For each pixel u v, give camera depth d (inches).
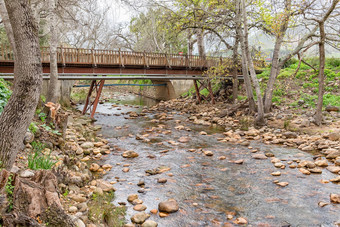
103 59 666.8
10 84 505.4
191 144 451.8
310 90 750.5
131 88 1526.8
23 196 142.9
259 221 209.8
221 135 518.3
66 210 185.0
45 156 263.1
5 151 146.3
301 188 269.7
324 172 311.1
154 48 1592.0
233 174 312.0
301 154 381.7
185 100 1007.6
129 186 274.5
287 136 475.5
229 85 926.4
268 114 626.2
